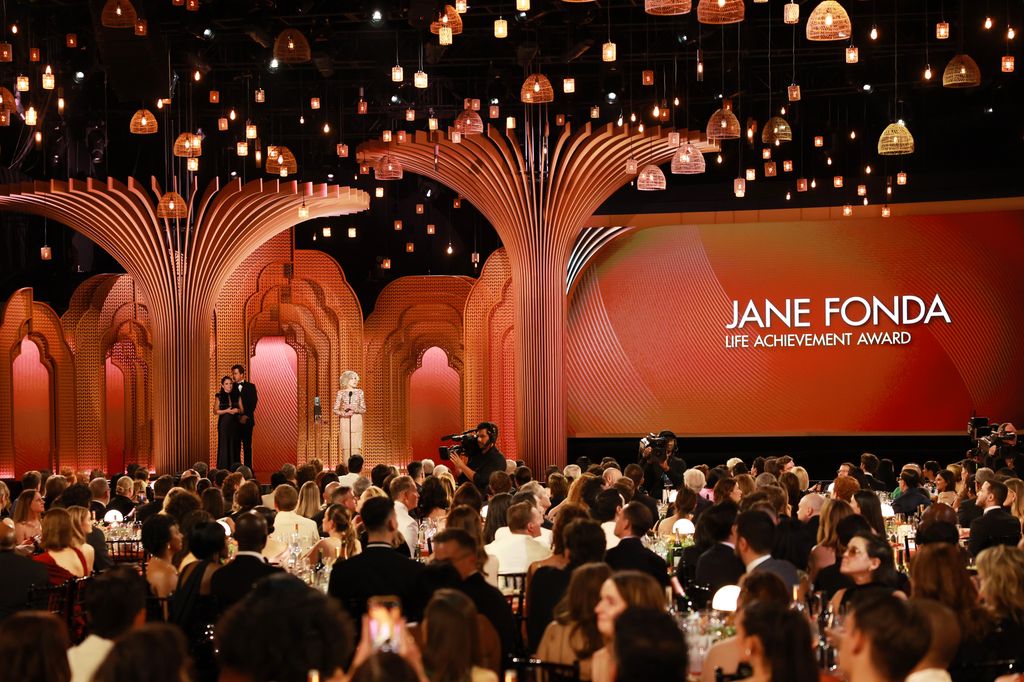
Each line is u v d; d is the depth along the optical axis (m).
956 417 21.80
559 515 6.36
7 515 11.34
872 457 13.28
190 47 15.91
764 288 22.17
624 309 22.52
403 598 5.79
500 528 7.61
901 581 5.92
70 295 21.92
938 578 5.01
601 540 5.84
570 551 5.86
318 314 21.94
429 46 16.30
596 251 22.16
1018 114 20.64
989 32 15.99
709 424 22.34
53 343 21.12
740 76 17.94
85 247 22.53
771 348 22.17
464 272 23.56
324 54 15.67
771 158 21.52
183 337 18.33
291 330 21.86
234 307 21.66
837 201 21.06
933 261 21.77
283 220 19.30
